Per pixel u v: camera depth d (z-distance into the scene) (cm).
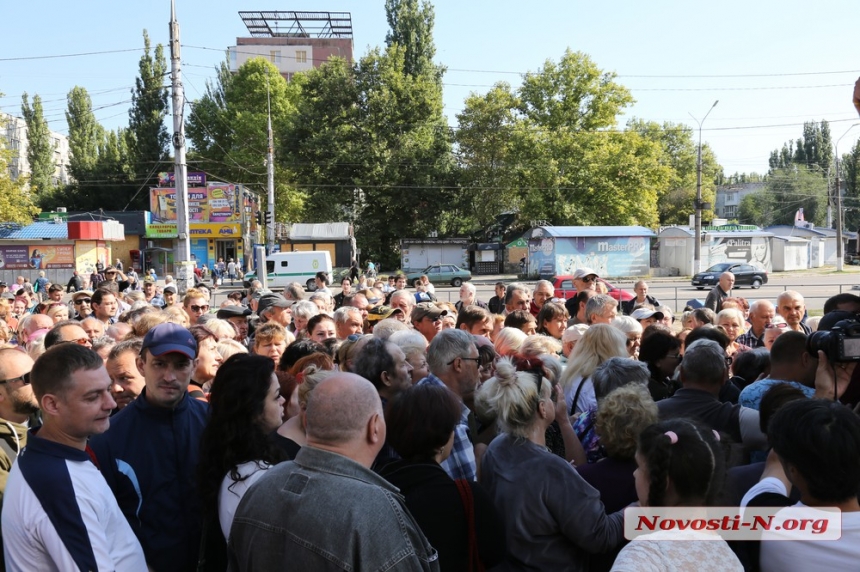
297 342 456
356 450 214
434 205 4972
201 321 672
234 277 4478
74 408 243
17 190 3644
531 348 477
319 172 4762
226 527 258
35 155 6506
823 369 309
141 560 261
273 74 5812
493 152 5003
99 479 250
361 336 498
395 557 194
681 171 6688
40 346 502
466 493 254
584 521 268
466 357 397
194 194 4881
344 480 204
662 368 485
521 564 274
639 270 4122
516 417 290
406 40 5300
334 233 4766
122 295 1198
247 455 266
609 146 4628
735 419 360
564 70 4697
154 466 299
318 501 200
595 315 656
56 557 227
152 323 543
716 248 4334
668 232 4466
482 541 251
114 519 252
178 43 1602
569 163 4559
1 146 3628
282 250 4772
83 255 4197
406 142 4791
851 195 7719
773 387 315
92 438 296
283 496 206
